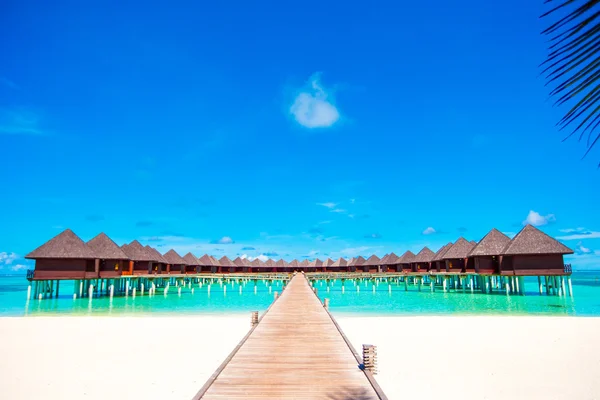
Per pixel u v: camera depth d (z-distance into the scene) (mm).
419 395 10180
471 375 11734
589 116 1365
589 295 42062
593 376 11555
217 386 7820
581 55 1346
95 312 29047
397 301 37188
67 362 13156
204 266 69562
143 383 11031
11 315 27328
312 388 7746
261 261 86688
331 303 35438
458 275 49094
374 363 8844
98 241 40406
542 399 9875
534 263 39469
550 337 16750
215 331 18609
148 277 44531
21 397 10016
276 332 12961
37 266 36469
